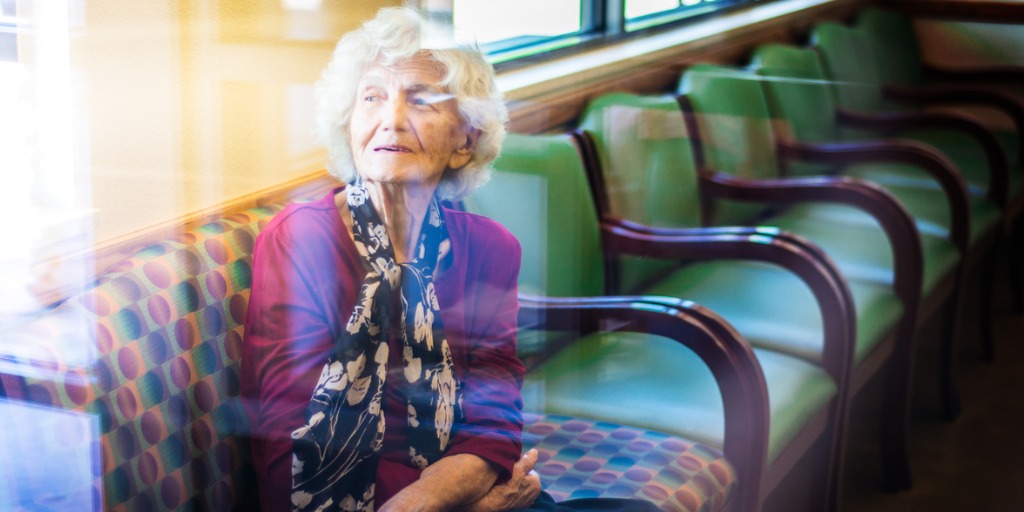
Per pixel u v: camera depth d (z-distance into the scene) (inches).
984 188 88.7
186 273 48.2
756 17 90.0
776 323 76.2
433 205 53.3
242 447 49.9
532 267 69.0
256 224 52.1
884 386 85.6
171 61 51.5
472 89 53.3
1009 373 87.4
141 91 50.3
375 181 51.7
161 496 46.3
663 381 66.7
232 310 49.9
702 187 86.7
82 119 48.1
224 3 53.5
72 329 43.8
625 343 70.2
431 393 51.7
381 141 51.9
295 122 55.3
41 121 47.6
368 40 52.4
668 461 59.7
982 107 87.2
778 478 67.2
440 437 51.6
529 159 68.6
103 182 49.1
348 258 50.7
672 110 84.6
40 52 47.2
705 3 88.5
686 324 63.2
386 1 62.6
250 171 55.7
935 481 81.7
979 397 87.0
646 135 82.1
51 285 46.5
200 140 53.5
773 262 74.0
